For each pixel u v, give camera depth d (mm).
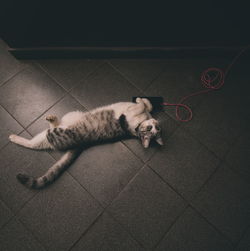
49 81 2322
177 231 1957
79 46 2301
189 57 2404
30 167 2088
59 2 1841
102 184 2055
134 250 1908
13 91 2281
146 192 2043
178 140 2189
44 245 1906
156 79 2359
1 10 1861
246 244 1944
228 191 2068
